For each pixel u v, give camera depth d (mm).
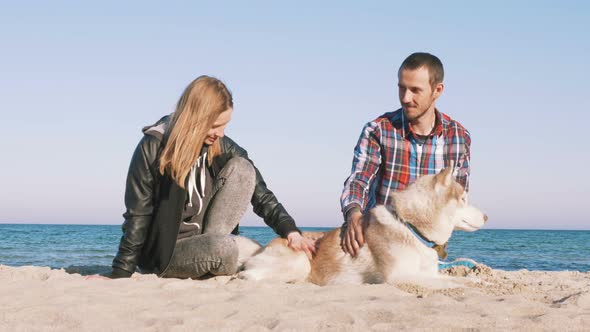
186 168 4434
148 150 4516
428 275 4570
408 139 5242
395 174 5281
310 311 3213
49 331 2791
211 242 4613
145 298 3588
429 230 4602
